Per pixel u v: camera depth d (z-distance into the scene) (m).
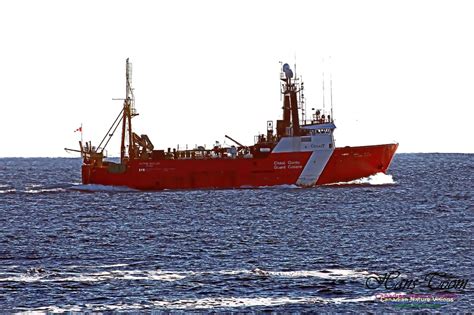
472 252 106.25
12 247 116.19
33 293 84.19
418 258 102.31
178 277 91.75
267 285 87.38
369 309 77.69
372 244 114.75
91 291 85.00
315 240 119.81
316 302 80.31
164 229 136.12
